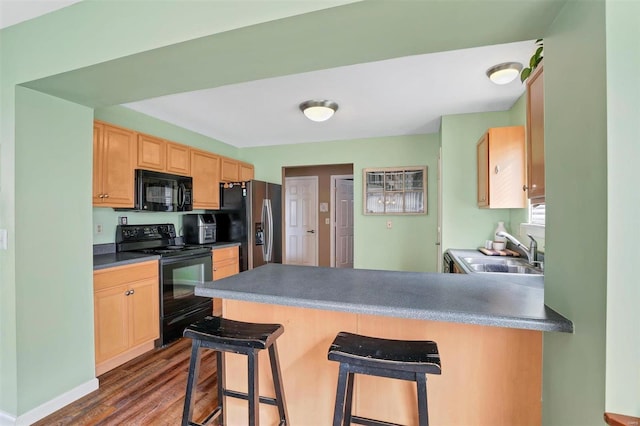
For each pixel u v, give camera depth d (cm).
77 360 197
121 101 194
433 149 408
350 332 148
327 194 581
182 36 127
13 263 165
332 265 573
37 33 157
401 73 231
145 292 260
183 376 227
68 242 191
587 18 91
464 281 167
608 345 84
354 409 145
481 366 131
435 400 136
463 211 321
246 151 491
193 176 354
